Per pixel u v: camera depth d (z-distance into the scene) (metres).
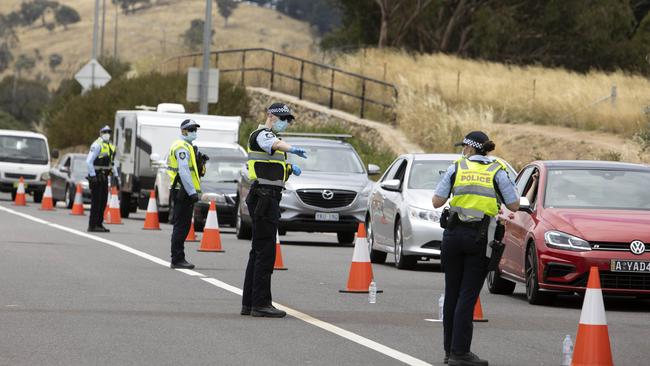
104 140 62.78
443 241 25.94
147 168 81.44
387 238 51.31
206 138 82.69
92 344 26.94
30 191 103.06
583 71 145.38
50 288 37.38
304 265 48.69
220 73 126.44
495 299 39.59
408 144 92.69
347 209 60.19
